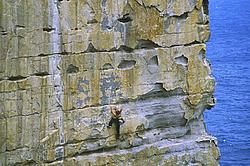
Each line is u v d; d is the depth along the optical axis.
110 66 53.62
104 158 53.75
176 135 57.25
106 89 53.53
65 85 51.69
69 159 52.44
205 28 56.81
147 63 55.06
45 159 51.09
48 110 50.91
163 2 54.84
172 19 55.41
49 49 50.59
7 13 48.62
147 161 55.56
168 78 55.84
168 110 56.38
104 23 52.88
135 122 54.97
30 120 50.25
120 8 53.41
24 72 49.72
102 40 52.91
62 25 51.03
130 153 54.75
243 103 131.62
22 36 49.41
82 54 52.22
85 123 52.78
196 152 57.34
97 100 53.19
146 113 55.59
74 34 51.59
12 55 49.16
